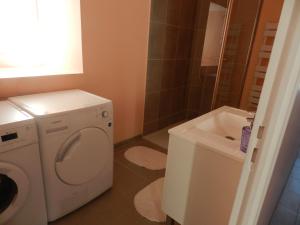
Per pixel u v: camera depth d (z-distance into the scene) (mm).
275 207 1845
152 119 3203
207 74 3531
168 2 2789
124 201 1860
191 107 3838
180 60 3375
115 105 2562
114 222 1651
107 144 1784
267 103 556
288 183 2250
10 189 1367
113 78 2434
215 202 1246
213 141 1237
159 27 2787
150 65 2850
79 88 2127
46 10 2123
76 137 1543
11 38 1996
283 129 627
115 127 2662
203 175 1255
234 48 2885
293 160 2348
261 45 2725
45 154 1405
